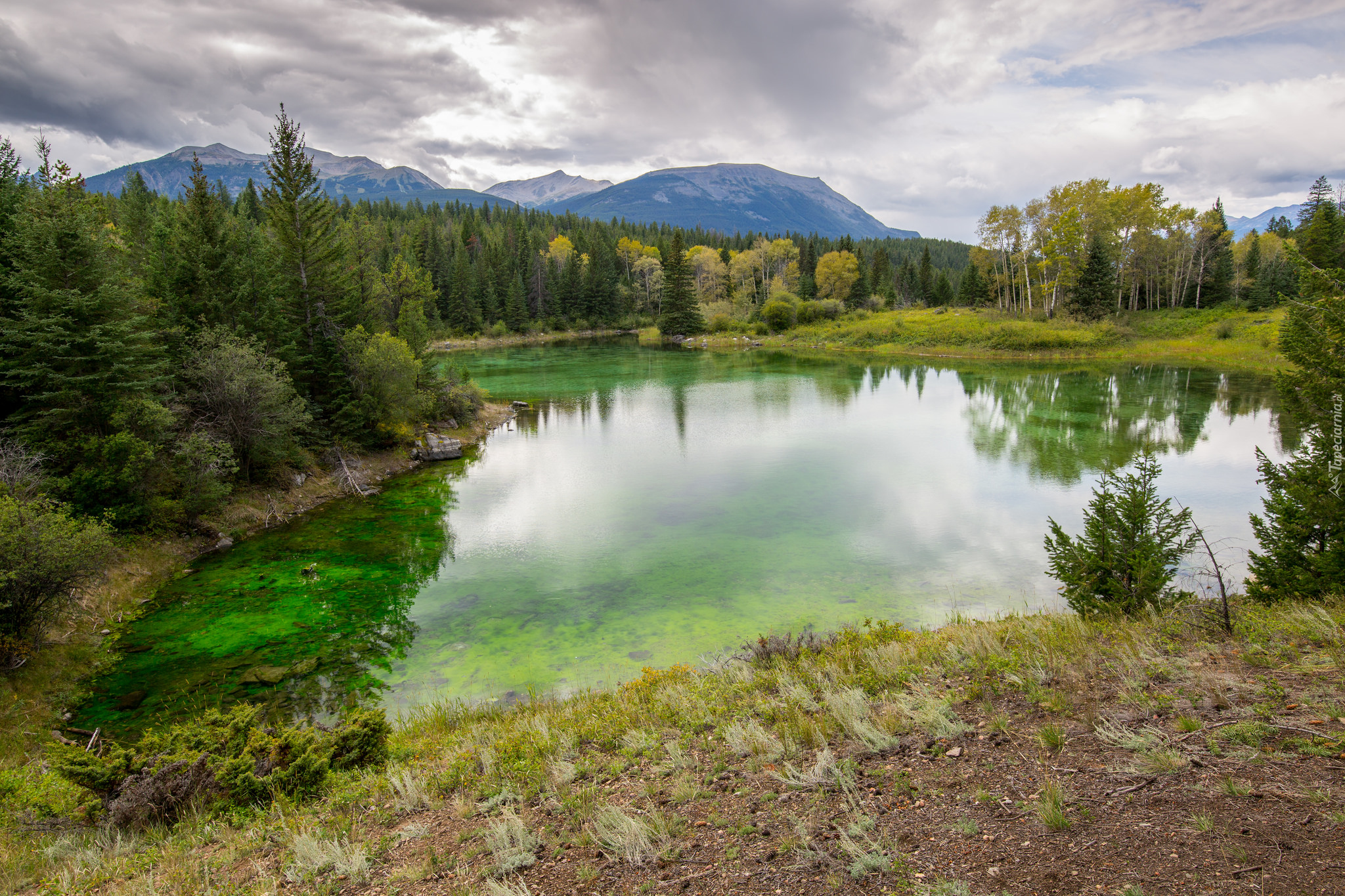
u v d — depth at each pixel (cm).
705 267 12369
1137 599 1010
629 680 1271
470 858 514
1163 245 7794
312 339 3061
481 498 2692
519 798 616
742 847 470
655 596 1703
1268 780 442
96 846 655
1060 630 908
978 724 613
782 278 11850
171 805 723
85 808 755
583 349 9144
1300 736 492
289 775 738
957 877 392
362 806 666
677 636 1470
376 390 3222
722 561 1933
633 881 448
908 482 2711
